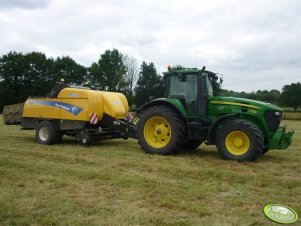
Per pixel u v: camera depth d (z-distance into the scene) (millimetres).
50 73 52500
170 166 7215
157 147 8883
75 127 10266
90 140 10094
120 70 54000
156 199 5074
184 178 6336
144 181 6023
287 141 8102
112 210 4566
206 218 4363
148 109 9219
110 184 5840
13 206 4672
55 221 4191
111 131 10461
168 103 8953
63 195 5180
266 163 7863
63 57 56031
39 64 51344
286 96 63156
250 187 5816
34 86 51406
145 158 8234
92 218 4301
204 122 8688
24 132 14211
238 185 5930
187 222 4211
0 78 50781
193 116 8805
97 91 10438
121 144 10906
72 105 10273
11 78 50438
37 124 11055
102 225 4105
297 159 8633
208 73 9188
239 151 7984
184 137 8820
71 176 6352
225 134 8039
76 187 5637
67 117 10352
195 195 5270
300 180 6266
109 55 58062
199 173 6641
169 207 4730
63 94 10484
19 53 51656
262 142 7738
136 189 5547
